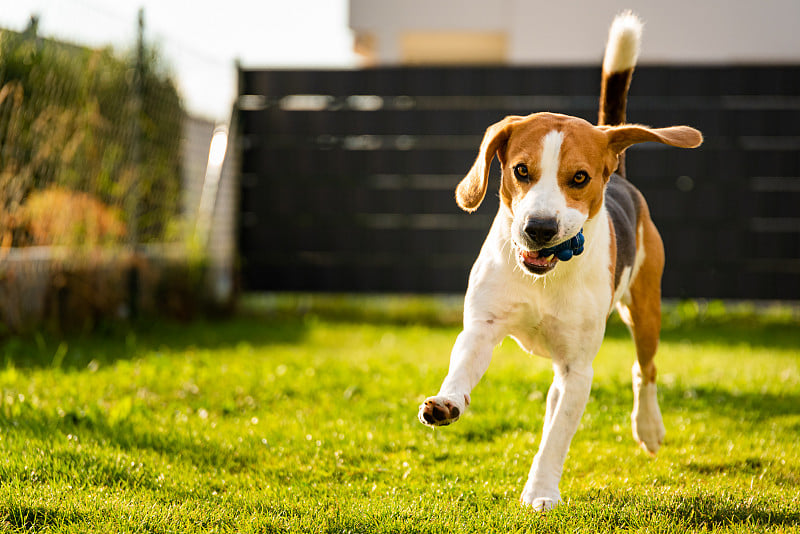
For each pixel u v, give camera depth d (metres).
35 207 6.23
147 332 6.90
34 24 6.16
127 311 7.18
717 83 8.39
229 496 2.96
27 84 6.12
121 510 2.69
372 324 8.30
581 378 2.96
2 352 5.60
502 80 8.57
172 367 5.23
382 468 3.38
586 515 2.73
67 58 6.60
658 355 6.43
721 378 5.35
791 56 10.12
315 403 4.53
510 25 11.58
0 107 5.81
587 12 10.62
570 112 8.50
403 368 5.39
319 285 8.90
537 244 2.61
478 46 13.71
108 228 7.03
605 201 3.39
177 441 3.60
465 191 2.96
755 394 4.83
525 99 8.55
